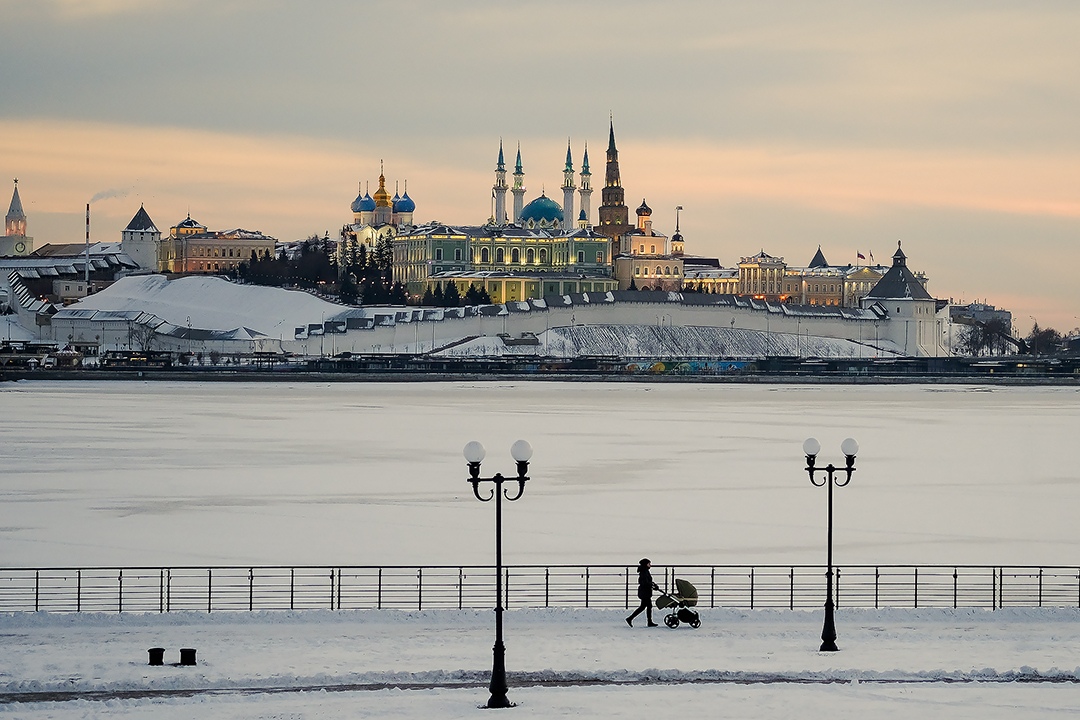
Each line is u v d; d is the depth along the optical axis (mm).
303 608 91375
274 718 59969
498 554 64562
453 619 83812
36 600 90938
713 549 126812
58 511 147875
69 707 61562
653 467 192250
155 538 131500
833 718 59844
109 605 96750
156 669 69375
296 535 133875
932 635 79750
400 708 61625
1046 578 110188
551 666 70312
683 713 60750
